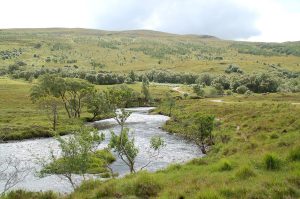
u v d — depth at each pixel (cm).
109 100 4534
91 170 4500
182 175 2297
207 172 2253
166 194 1778
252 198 1510
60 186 3734
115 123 10300
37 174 3959
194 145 6372
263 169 1986
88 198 2031
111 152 5650
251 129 5319
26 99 15525
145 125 9644
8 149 6359
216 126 7238
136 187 2009
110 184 2189
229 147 3766
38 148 6444
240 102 11525
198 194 1598
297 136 2986
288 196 1473
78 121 10319
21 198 2314
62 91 11100
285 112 6019
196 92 17875
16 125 8869
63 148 3062
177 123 8862
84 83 11600
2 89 18038
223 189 1623
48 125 9269
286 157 2114
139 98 16588
